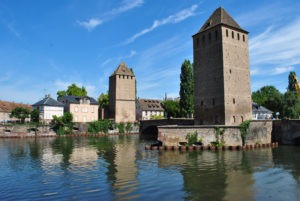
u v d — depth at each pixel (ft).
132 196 57.93
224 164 91.97
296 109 222.48
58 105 271.49
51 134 232.12
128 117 290.56
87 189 63.00
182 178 72.95
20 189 63.57
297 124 146.51
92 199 56.08
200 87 168.96
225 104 151.94
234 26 163.12
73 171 82.23
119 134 252.62
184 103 225.35
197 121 170.09
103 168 86.38
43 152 124.67
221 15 162.71
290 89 332.80
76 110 280.51
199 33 171.12
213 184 67.36
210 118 160.56
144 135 241.55
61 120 235.61
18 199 56.44
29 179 72.74
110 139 197.98
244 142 137.18
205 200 55.67
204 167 87.15
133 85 296.71
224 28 158.10
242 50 165.89
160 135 130.93
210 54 163.22
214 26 160.56
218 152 120.16
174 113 267.80
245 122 139.74
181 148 125.29
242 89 162.50
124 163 94.63
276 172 80.53
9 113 285.43
